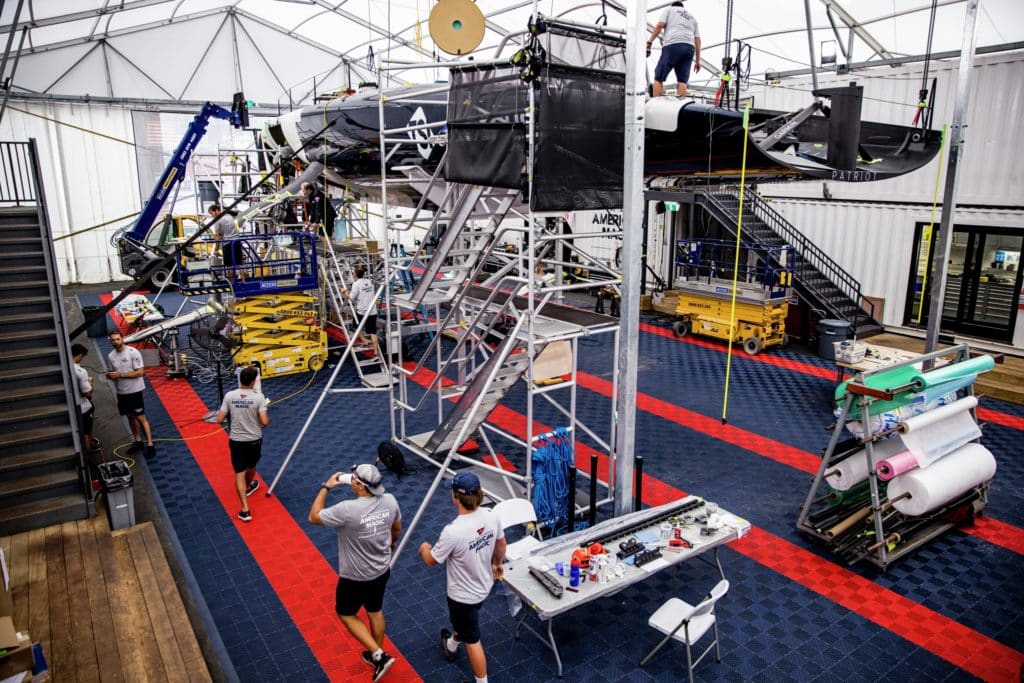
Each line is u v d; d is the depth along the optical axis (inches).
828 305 561.0
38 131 792.9
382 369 502.0
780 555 275.9
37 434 305.6
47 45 741.3
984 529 297.3
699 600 246.4
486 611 241.1
